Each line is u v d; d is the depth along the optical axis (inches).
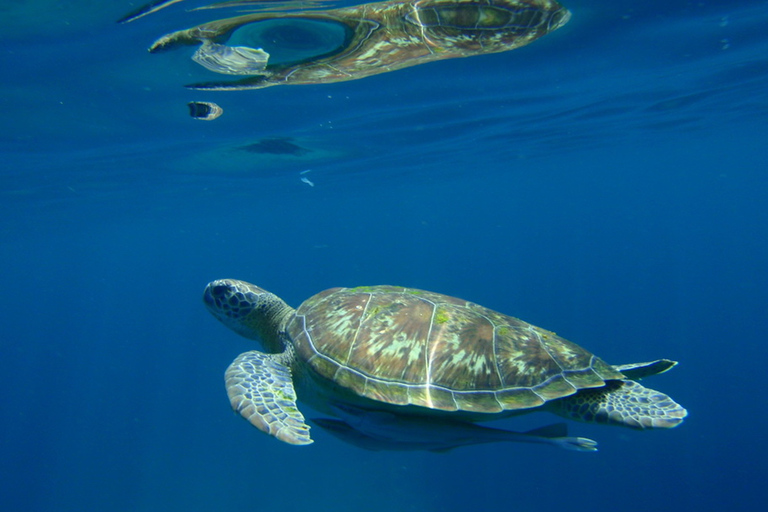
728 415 1008.2
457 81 457.7
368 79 424.5
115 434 1408.7
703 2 321.1
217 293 233.3
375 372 154.0
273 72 382.3
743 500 728.3
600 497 797.9
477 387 150.6
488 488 860.6
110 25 285.0
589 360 169.9
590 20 334.6
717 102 697.6
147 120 501.7
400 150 840.3
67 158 629.9
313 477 999.0
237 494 986.1
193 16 278.2
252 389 156.0
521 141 880.3
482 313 180.9
